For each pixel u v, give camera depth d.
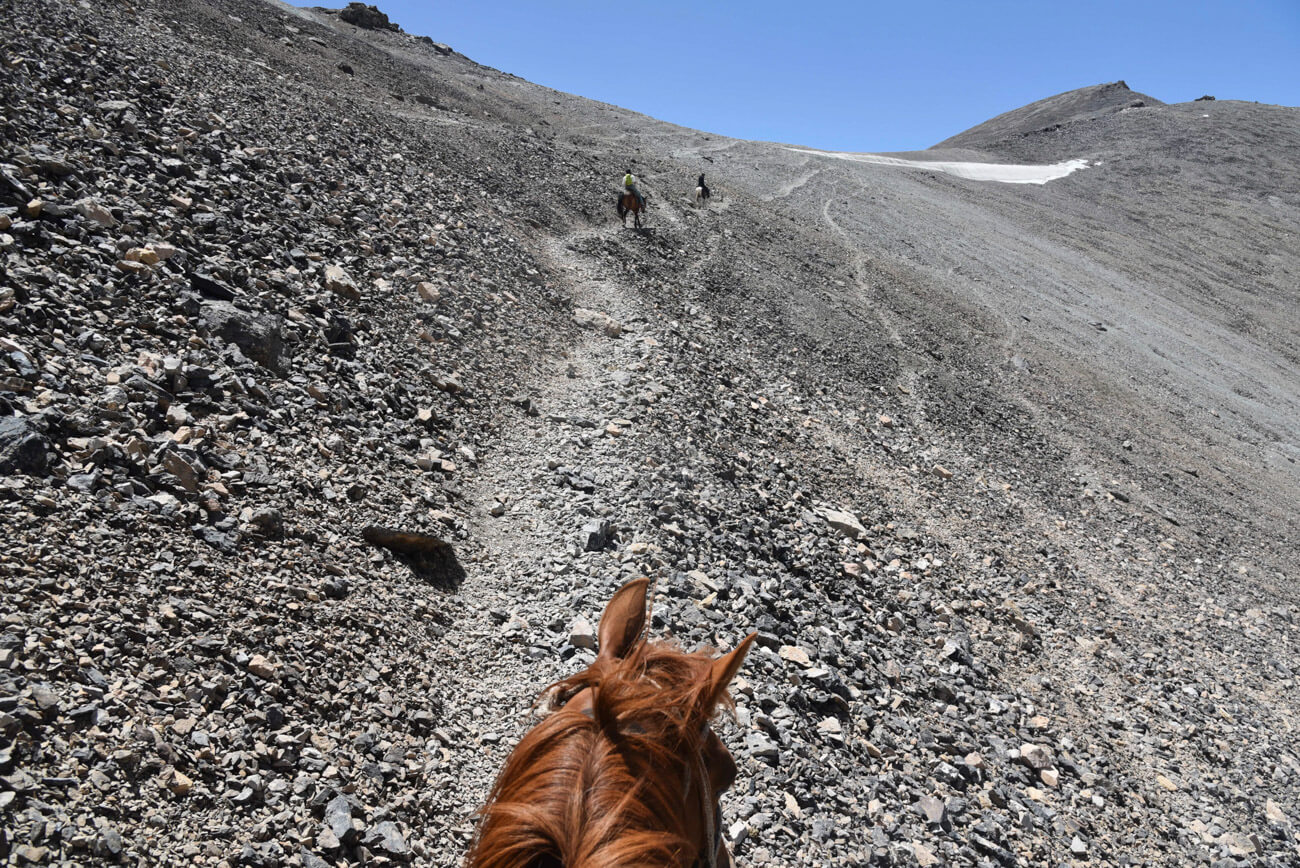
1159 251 60.97
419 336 10.16
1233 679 11.98
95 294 6.92
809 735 6.26
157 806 3.60
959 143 117.88
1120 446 23.61
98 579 4.54
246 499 5.92
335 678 4.95
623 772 1.41
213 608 4.85
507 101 52.31
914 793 6.31
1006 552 13.29
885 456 15.08
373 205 13.08
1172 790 8.37
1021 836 6.52
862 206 48.44
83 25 13.07
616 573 7.25
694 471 10.05
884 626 8.88
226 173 10.85
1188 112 102.19
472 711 5.38
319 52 34.00
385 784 4.45
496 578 6.90
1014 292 40.50
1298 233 68.44
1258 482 26.33
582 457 9.32
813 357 18.88
